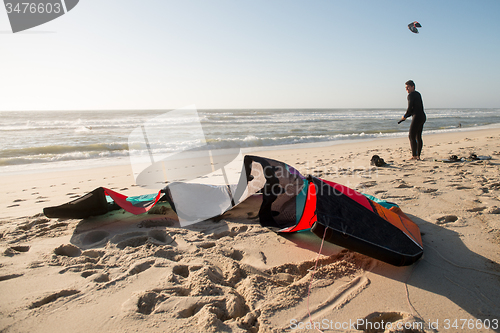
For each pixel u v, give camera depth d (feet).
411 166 19.98
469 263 7.20
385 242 6.71
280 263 7.64
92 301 6.04
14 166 26.40
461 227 9.27
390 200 12.23
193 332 5.09
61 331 5.16
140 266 7.48
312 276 6.84
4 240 9.18
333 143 43.86
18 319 5.44
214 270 7.25
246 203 12.01
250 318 5.53
